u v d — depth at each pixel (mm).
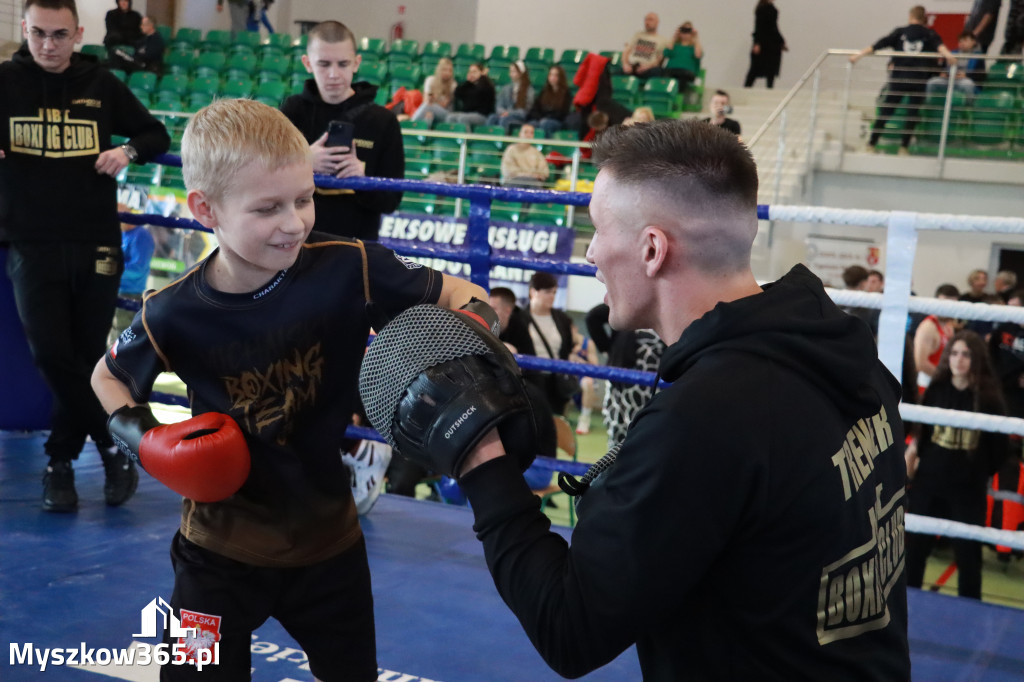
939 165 9289
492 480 968
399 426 999
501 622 2377
